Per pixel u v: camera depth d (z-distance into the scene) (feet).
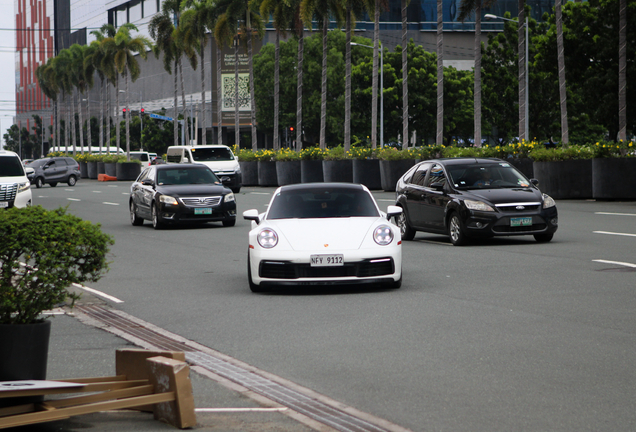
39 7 609.42
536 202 57.36
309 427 18.65
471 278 42.52
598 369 23.54
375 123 168.35
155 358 19.39
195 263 52.70
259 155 176.14
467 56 403.34
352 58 303.07
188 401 18.75
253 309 35.24
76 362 25.88
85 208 110.22
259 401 21.04
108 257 56.18
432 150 132.05
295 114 315.78
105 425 18.97
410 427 18.57
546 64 169.48
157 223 78.64
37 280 20.22
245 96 419.95
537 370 23.54
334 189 43.29
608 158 98.53
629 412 19.38
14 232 19.77
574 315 31.78
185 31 242.58
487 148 121.90
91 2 527.81
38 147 574.56
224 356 26.53
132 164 232.12
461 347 26.76
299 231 39.19
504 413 19.47
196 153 151.94
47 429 18.66
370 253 38.40
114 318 34.01
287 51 313.73
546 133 232.94
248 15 217.97
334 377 23.41
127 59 287.69
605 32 163.12
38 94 611.88
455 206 58.29
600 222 72.08
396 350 26.61
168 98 461.78
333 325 31.09
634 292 36.70
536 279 41.45
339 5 178.09
